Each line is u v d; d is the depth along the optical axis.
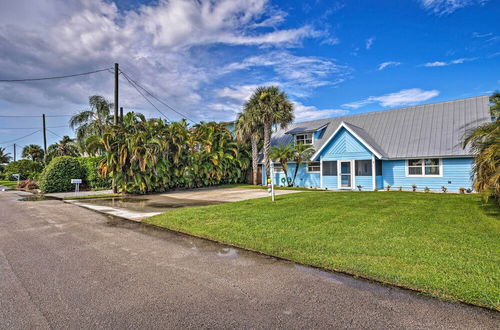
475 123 16.12
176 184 22.06
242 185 24.92
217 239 6.61
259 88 22.00
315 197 12.18
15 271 4.69
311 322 3.04
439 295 3.56
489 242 5.38
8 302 3.60
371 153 17.81
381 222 7.17
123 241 6.64
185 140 21.48
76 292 3.87
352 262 4.66
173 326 3.01
